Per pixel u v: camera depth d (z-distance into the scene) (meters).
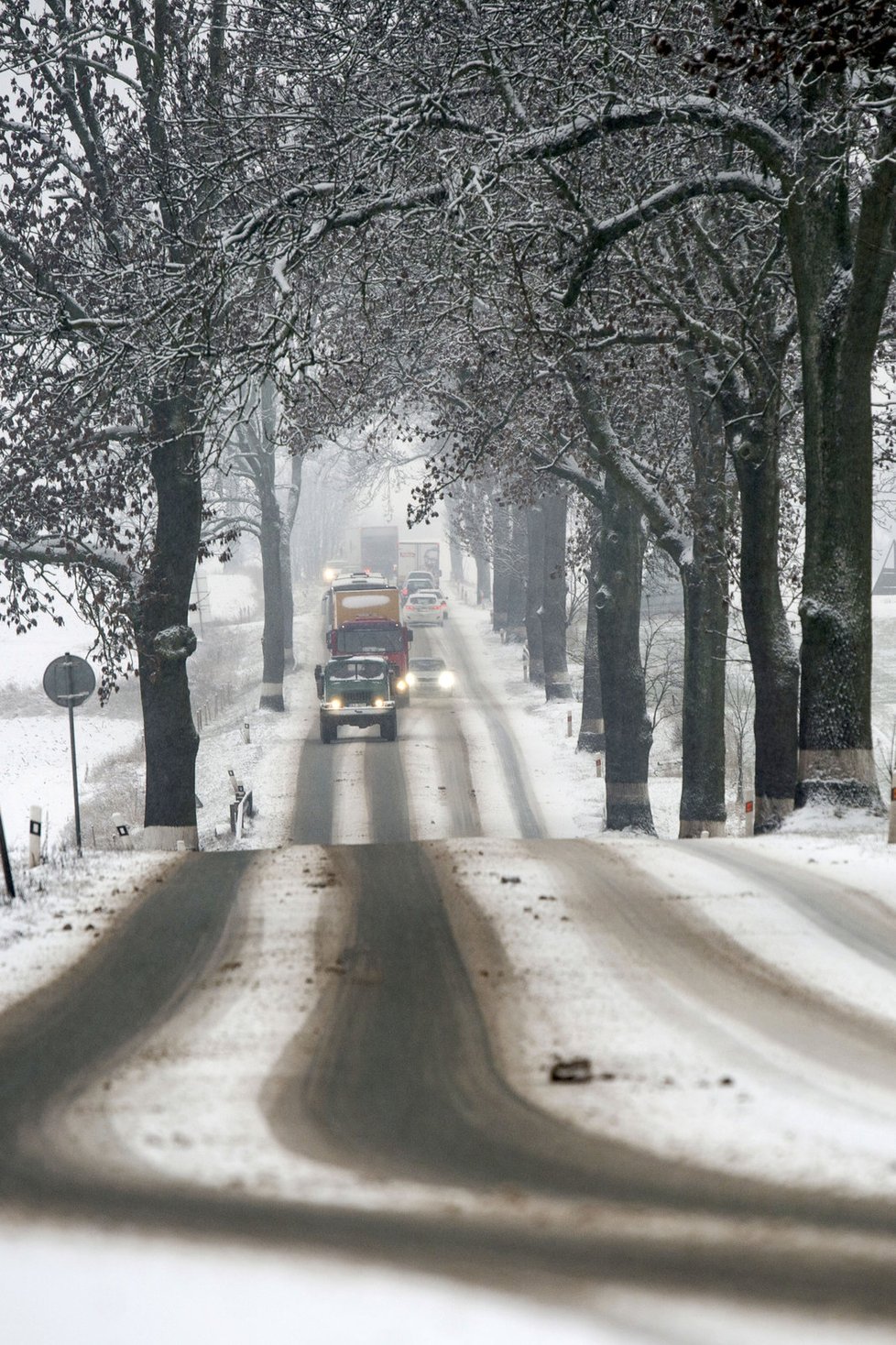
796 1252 19.06
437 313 118.25
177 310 100.44
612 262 103.81
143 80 114.44
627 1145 26.61
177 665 123.19
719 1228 20.45
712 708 122.88
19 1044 37.44
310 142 105.12
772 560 105.44
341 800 165.88
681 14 91.56
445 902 57.91
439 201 96.69
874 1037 37.69
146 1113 28.95
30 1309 15.53
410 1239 19.23
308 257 103.12
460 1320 15.17
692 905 56.94
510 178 101.12
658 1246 19.20
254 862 72.19
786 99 91.81
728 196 103.44
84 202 114.56
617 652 148.00
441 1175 24.28
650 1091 31.06
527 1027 38.22
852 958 48.44
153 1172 23.77
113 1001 42.94
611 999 41.47
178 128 113.69
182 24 113.25
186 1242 18.61
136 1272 17.05
